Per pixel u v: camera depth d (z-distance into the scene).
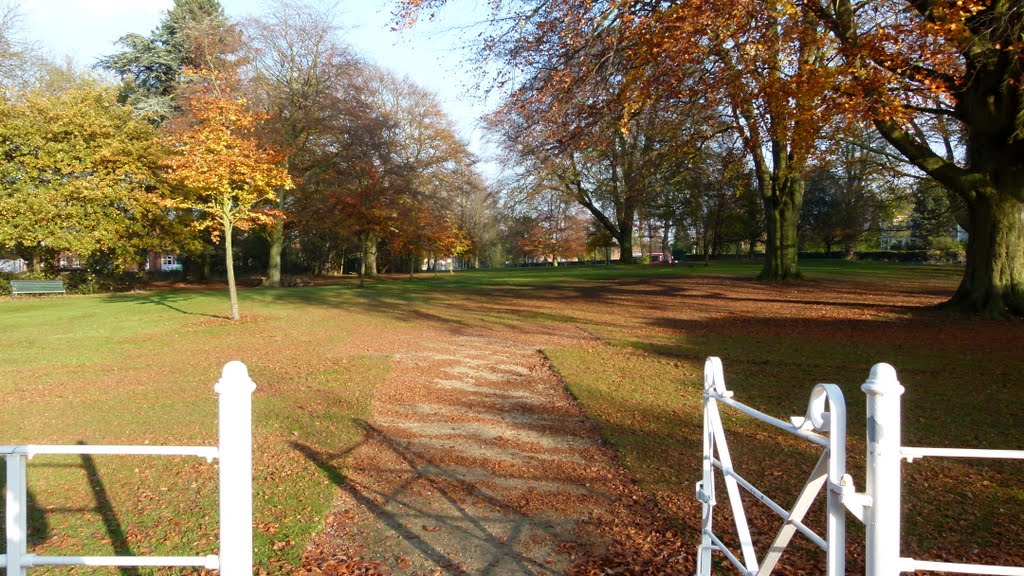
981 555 4.09
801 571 3.94
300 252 53.19
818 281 26.33
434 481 5.79
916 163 15.59
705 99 14.81
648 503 5.19
